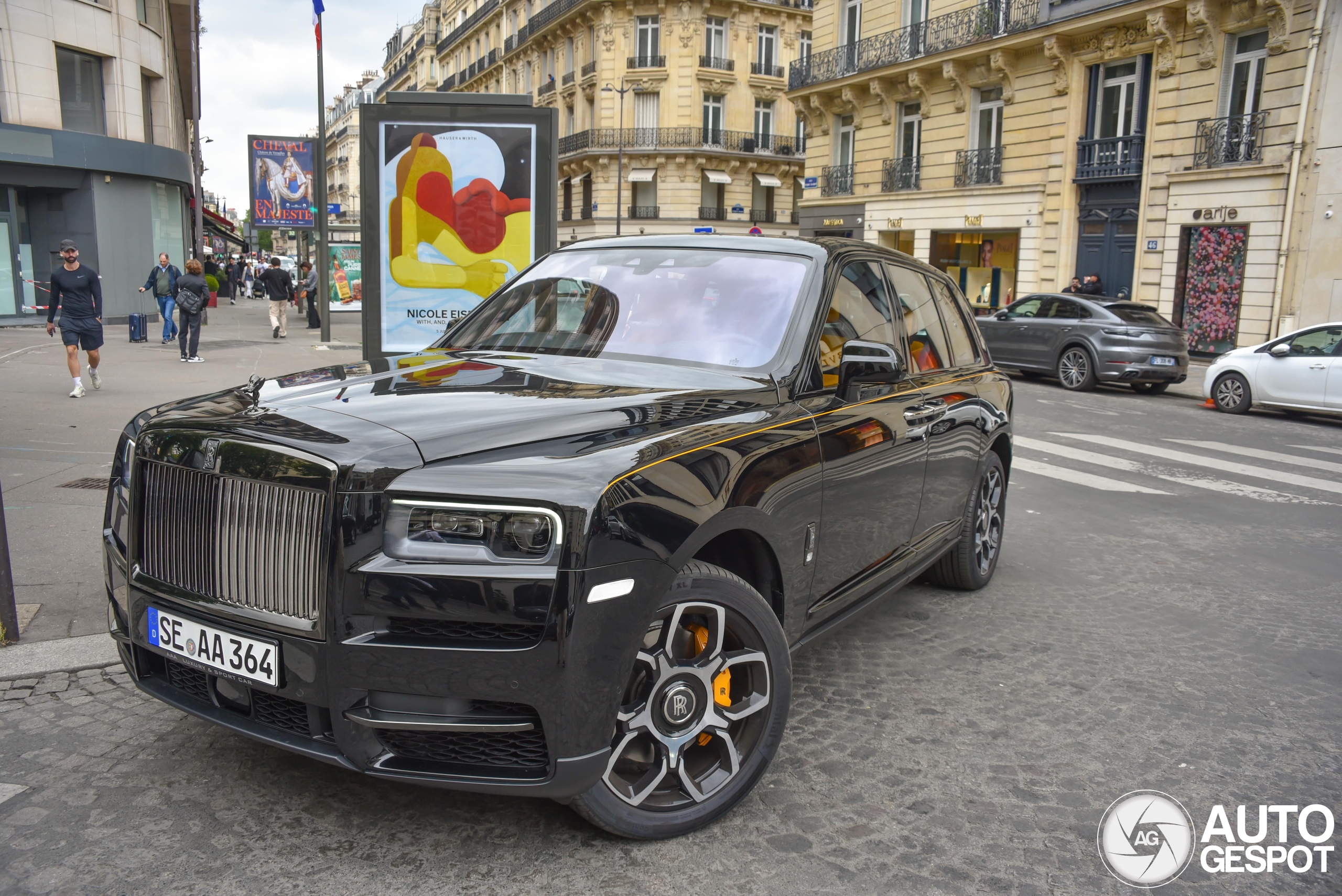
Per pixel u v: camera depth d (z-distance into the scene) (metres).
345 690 2.26
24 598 4.39
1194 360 21.64
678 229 50.19
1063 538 6.66
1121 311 16.41
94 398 10.61
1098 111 24.08
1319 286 19.27
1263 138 20.12
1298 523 7.32
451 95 9.60
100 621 4.14
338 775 2.93
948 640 4.45
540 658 2.22
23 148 21.91
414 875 2.44
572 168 53.34
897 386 3.91
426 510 2.23
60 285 10.52
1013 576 5.66
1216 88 20.97
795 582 3.06
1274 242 19.84
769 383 3.18
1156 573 5.82
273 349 18.23
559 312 3.75
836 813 2.86
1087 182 23.89
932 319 4.62
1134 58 23.09
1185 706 3.79
